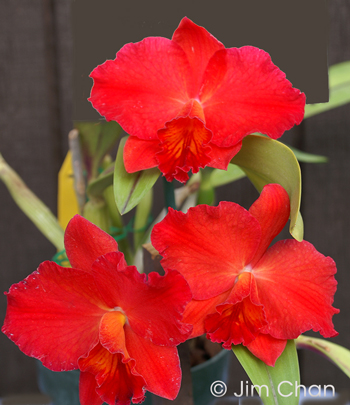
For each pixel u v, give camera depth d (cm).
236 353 37
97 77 36
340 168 65
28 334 36
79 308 37
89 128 47
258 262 38
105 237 36
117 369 36
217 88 37
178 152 37
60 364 37
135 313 36
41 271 36
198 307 37
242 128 37
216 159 37
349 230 67
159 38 36
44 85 64
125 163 37
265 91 36
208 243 36
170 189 44
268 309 37
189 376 40
